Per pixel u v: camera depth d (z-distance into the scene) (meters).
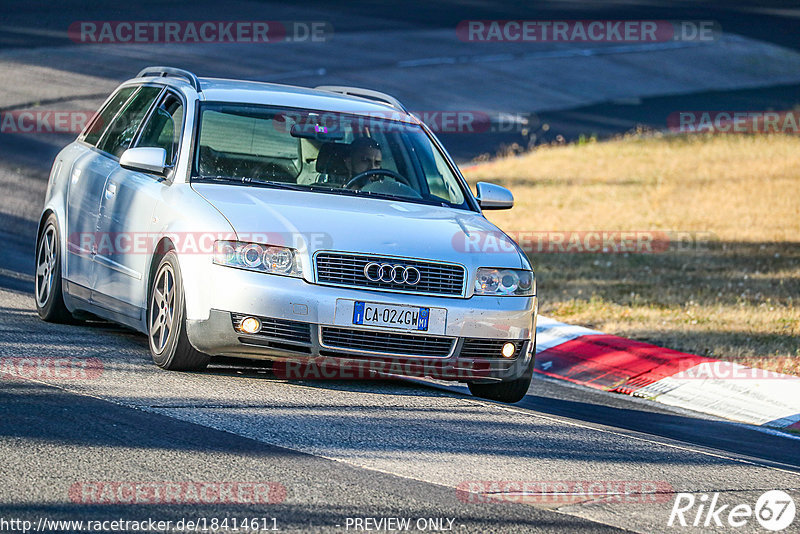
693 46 145.12
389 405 24.73
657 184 75.38
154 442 19.59
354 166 28.58
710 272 51.47
